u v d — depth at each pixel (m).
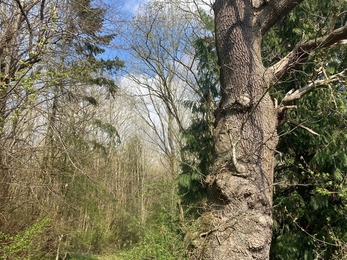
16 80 6.63
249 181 4.96
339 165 7.75
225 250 4.74
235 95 5.30
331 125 7.89
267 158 5.16
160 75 13.88
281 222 8.43
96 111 16.77
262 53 8.88
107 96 16.48
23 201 9.73
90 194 15.54
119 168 25.89
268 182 5.09
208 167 9.33
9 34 8.55
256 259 4.73
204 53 10.44
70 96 10.20
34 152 9.26
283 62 5.63
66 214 14.21
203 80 10.72
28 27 8.23
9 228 9.38
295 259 7.84
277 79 5.34
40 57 7.92
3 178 8.61
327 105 6.98
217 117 5.59
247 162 5.02
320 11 8.44
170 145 14.84
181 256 4.95
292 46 8.91
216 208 5.10
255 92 5.24
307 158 8.56
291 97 5.59
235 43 5.40
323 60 5.97
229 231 4.80
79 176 13.54
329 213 7.87
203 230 5.03
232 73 5.38
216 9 5.78
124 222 20.47
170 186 6.08
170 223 5.51
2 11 9.01
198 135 10.38
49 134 9.66
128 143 28.80
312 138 7.99
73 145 12.56
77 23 9.39
